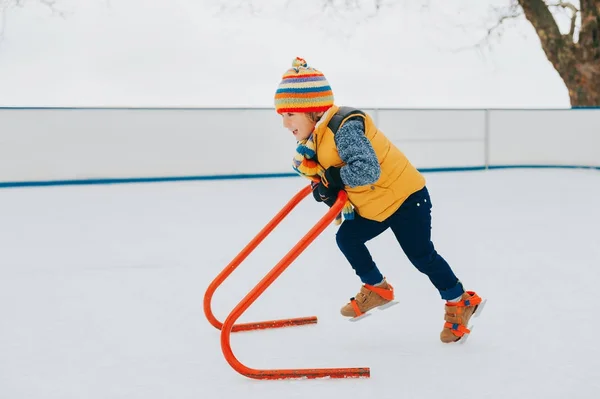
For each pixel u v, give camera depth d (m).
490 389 2.23
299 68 2.41
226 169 10.15
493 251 4.57
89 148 9.52
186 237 5.35
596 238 5.04
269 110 10.22
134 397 2.21
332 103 2.44
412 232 2.54
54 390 2.29
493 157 11.29
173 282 3.86
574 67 13.57
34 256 4.66
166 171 9.88
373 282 2.66
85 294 3.60
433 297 3.40
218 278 2.82
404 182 2.50
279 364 2.51
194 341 2.79
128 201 7.70
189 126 9.90
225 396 2.21
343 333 2.87
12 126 9.17
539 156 11.37
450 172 10.95
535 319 3.00
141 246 4.99
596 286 3.58
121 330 2.95
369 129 2.45
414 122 10.80
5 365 2.53
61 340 2.82
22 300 3.49
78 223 6.16
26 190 8.84
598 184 8.95
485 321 2.98
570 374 2.35
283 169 10.39
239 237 5.32
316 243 5.02
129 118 9.64
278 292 3.57
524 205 6.98
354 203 2.52
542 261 4.22
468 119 11.07
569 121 11.06
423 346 2.67
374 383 2.30
